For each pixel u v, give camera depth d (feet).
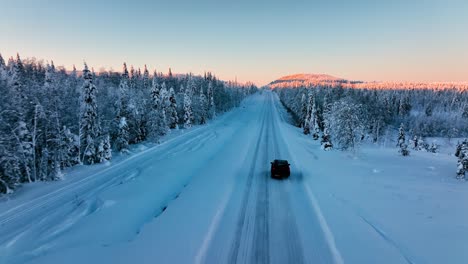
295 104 330.75
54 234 47.98
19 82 90.38
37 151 94.89
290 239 38.88
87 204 60.85
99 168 95.50
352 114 110.11
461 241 34.37
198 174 79.00
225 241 38.47
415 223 40.65
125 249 36.42
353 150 108.27
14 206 61.77
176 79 410.72
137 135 146.51
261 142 137.59
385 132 270.67
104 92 157.48
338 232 39.22
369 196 54.24
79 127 106.11
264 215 47.44
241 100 570.05
